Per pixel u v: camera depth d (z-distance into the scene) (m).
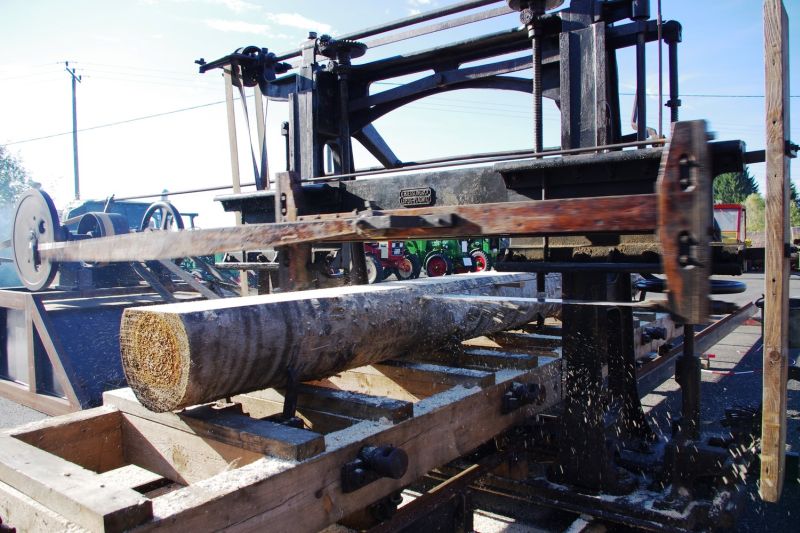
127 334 2.16
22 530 1.62
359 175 3.11
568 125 2.96
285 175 3.34
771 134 1.93
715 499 2.60
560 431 2.84
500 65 3.57
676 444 2.69
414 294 3.01
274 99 4.42
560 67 2.98
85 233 6.79
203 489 1.60
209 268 7.14
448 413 2.41
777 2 1.90
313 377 2.57
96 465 2.44
